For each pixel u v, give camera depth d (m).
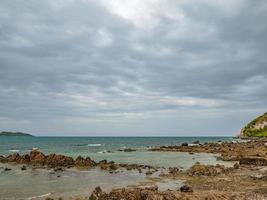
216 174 46.47
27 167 60.81
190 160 73.62
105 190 35.22
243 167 55.66
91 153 97.31
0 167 60.97
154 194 27.67
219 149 103.94
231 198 27.77
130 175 48.47
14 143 178.12
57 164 63.75
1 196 32.69
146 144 168.00
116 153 97.56
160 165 62.78
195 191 31.97
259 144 117.38
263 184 37.19
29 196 32.66
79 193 34.06
